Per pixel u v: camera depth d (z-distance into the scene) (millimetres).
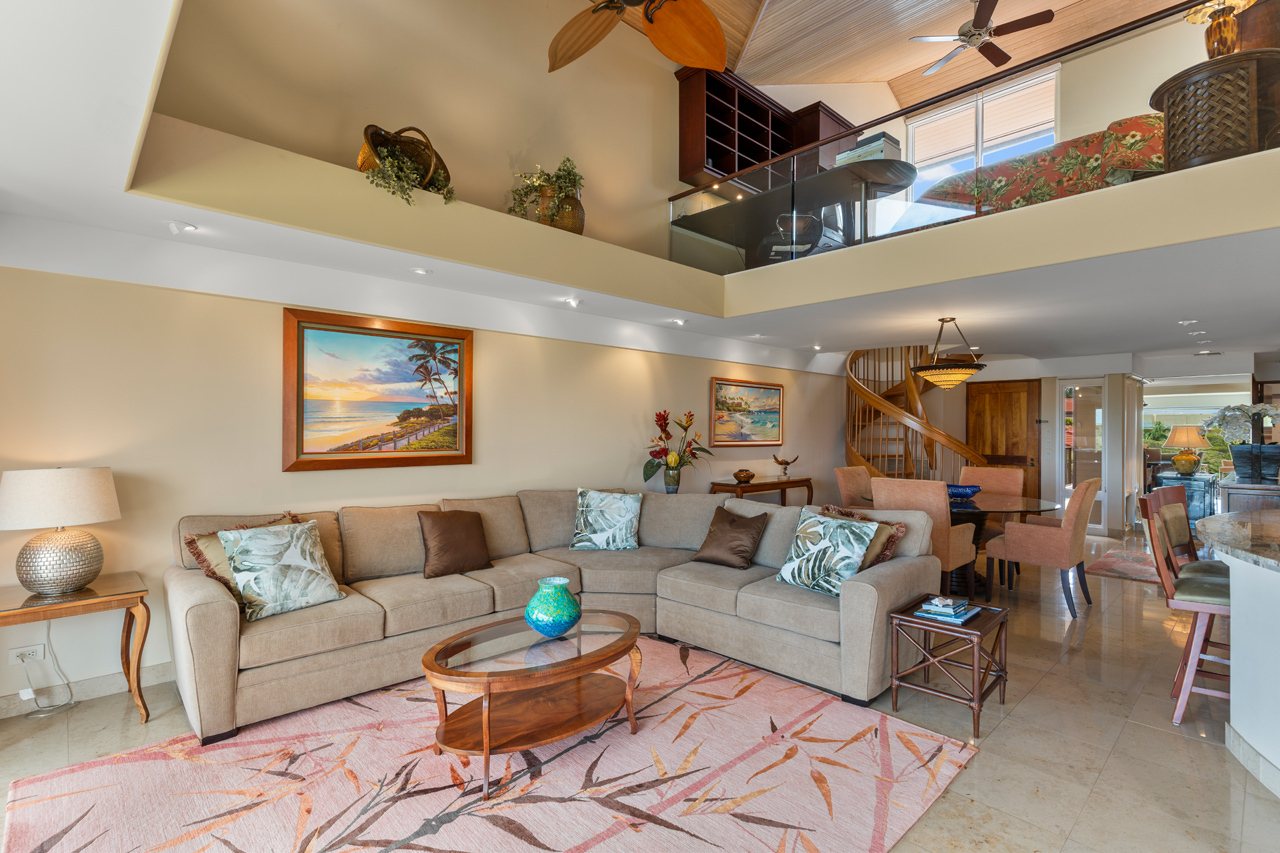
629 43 5746
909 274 4289
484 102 4645
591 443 5410
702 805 2248
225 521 3357
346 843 2051
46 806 2236
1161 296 4457
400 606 3254
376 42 4090
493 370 4719
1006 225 3838
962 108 4254
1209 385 9477
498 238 3912
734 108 6449
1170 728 2830
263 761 2549
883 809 2217
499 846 2033
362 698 3145
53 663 3035
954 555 4609
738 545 4078
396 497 4207
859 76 7633
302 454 3775
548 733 2447
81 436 3092
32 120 2021
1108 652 3803
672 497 4848
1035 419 8570
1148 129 3438
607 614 3100
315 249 3461
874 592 2988
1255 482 6621
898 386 8555
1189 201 3201
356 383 3996
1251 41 3365
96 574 2879
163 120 2693
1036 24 4082
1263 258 3479
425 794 2324
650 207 5902
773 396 7371
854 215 4715
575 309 5160
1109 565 6219
